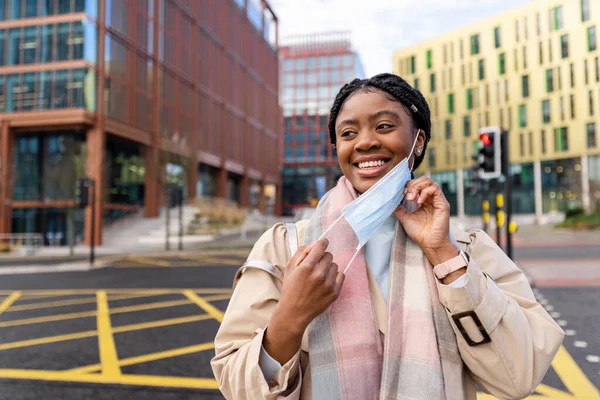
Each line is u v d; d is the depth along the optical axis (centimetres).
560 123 4497
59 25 2733
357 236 91
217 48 4469
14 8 2788
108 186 3038
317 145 7162
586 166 4294
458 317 88
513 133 4841
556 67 4528
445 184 5312
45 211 2762
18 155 2791
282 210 7125
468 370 99
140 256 1928
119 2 2966
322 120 7206
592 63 4275
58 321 645
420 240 94
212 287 972
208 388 358
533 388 92
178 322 619
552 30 4559
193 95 3928
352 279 94
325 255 86
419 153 111
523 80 4769
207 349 476
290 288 83
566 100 4462
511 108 4847
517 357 90
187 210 3419
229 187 4962
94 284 1059
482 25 5062
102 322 630
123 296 869
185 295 864
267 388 84
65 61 2705
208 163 4141
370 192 92
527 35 4738
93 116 2680
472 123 5109
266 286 100
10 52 2770
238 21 5019
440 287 90
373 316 92
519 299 102
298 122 7294
